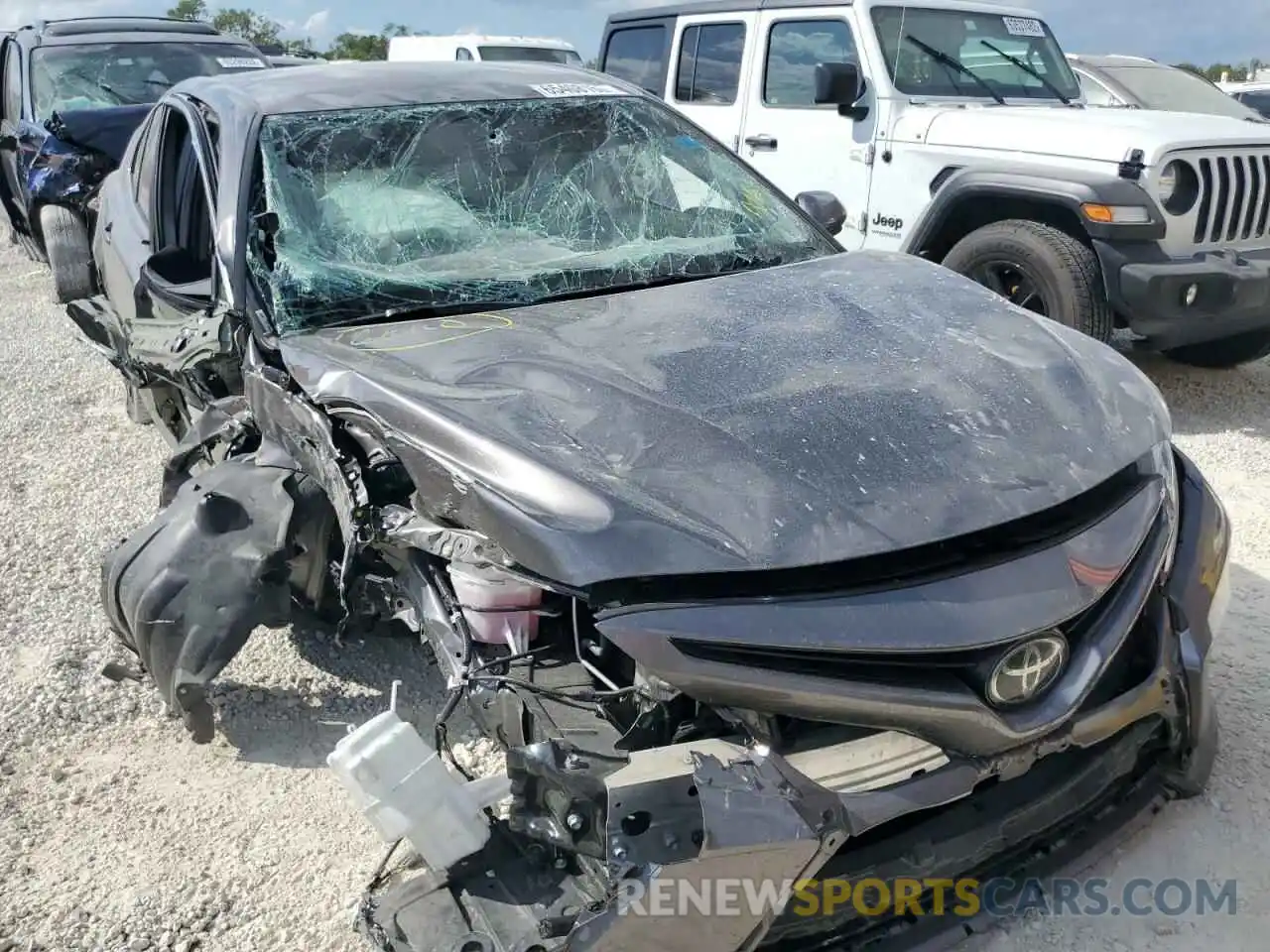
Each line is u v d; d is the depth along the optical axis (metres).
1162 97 7.76
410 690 3.41
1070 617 2.19
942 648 2.07
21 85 8.56
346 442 2.70
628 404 2.43
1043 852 2.45
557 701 2.21
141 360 3.84
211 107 3.83
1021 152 5.68
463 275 3.21
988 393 2.54
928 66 6.45
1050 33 7.19
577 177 3.62
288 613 2.91
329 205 3.30
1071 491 2.31
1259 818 2.78
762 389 2.49
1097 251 5.30
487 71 4.01
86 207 7.07
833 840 1.98
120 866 2.77
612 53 8.29
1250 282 5.32
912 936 2.26
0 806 2.99
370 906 2.05
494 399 2.49
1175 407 6.00
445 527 2.41
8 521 4.81
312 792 3.02
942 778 2.10
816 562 2.06
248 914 2.61
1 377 6.89
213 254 3.45
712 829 1.88
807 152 6.75
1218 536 2.68
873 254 3.64
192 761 3.17
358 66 4.01
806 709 2.04
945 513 2.17
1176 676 2.47
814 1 6.63
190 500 3.03
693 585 2.08
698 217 3.69
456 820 2.03
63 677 3.56
